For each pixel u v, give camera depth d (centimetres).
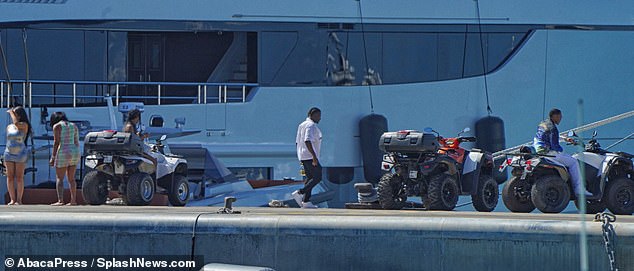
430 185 5425
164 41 7425
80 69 7262
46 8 7219
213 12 7350
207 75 7462
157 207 5275
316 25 7456
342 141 7481
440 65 7594
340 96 7481
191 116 7356
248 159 7400
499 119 7650
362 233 4094
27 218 4306
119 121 7275
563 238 3859
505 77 7681
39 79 7219
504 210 7600
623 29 7831
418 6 7556
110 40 7312
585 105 7800
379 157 7469
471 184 5581
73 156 5912
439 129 7600
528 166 5366
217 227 4203
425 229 4028
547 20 7731
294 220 4153
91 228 4269
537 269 3900
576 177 5378
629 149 7894
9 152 5950
